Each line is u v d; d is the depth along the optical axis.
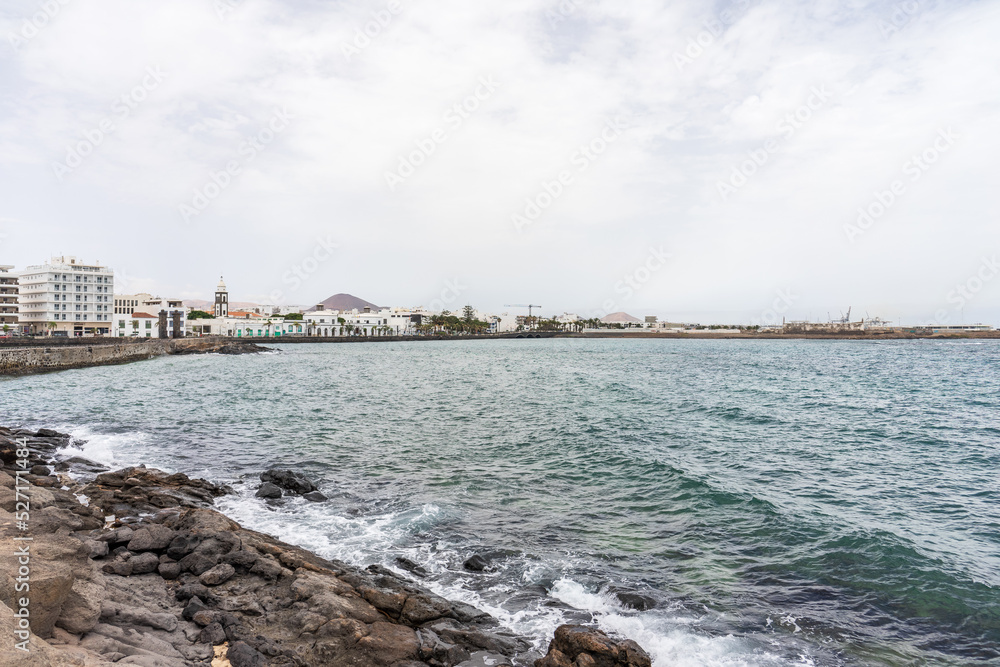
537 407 40.12
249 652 8.59
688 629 10.75
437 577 12.76
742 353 138.50
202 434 28.55
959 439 29.06
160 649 8.44
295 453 24.58
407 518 16.42
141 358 94.38
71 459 21.09
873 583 12.68
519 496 18.80
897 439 28.98
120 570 11.06
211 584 10.99
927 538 15.29
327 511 17.05
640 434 29.70
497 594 12.02
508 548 14.43
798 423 33.59
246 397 44.38
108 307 127.94
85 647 7.58
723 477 21.22
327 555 13.73
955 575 13.04
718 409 38.91
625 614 11.27
